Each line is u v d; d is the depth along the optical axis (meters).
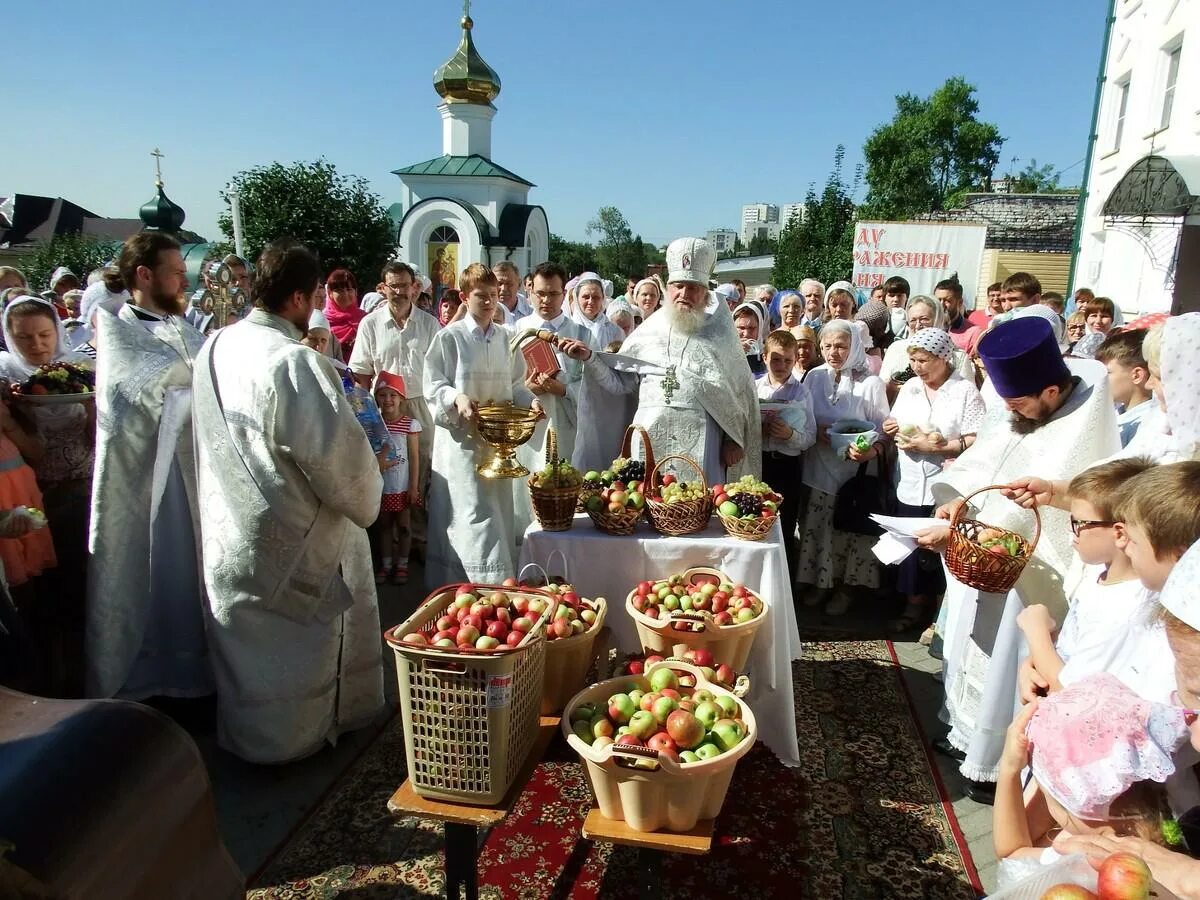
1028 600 3.05
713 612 3.02
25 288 6.23
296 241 3.29
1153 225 9.41
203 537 3.24
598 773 2.24
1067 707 1.67
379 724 3.79
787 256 26.39
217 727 3.45
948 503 3.32
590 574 3.40
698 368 4.25
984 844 2.98
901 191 49.06
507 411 4.35
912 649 4.69
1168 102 11.41
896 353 5.66
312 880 2.73
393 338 6.18
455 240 22.12
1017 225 26.44
